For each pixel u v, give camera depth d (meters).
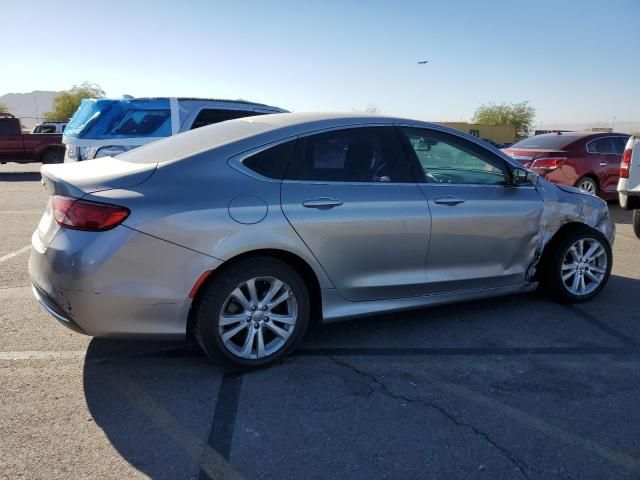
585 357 3.87
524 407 3.20
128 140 8.40
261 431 2.93
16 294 5.04
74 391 3.31
